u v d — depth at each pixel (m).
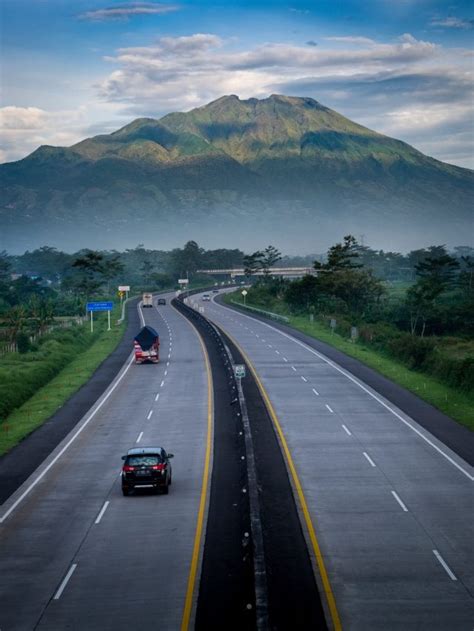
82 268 187.75
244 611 21.47
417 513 30.98
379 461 39.84
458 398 58.97
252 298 194.50
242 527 29.28
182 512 31.48
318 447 43.03
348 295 154.75
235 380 64.06
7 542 28.33
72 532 29.28
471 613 21.52
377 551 26.61
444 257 182.00
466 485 35.19
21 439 47.16
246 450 39.03
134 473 33.75
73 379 72.12
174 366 79.25
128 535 28.75
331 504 32.34
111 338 111.62
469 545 27.16
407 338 84.81
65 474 38.44
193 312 147.25
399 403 57.12
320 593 23.03
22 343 94.19
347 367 76.38
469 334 131.12
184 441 45.38
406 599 22.52
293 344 97.75
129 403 58.97
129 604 22.47
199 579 24.25
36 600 22.97
